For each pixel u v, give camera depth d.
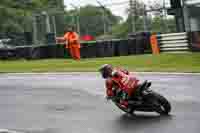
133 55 69.62
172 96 31.20
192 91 32.34
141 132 22.22
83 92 36.81
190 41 62.66
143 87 24.89
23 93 38.72
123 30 111.31
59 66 61.28
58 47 76.19
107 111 28.47
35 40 91.06
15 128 25.97
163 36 69.00
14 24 144.50
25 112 30.45
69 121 26.59
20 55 80.25
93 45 73.56
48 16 92.81
